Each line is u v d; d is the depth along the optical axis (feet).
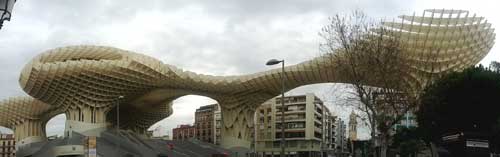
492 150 160.35
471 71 169.89
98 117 328.70
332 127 590.14
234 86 343.26
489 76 164.35
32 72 294.25
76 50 305.12
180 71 329.72
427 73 245.04
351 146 414.62
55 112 391.86
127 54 313.73
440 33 242.58
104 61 303.07
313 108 487.20
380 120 156.15
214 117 602.85
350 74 155.63
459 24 242.78
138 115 425.28
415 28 242.37
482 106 166.61
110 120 386.11
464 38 245.65
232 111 366.02
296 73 311.47
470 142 80.64
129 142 311.47
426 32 241.96
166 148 335.88
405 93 163.02
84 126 322.14
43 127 405.80
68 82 306.76
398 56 159.84
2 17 27.61
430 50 241.35
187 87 345.92
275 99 506.48
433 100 173.88
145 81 324.60
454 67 251.39
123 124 420.36
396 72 153.58
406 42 233.76
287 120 496.64
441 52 245.65
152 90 349.82
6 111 381.81
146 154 302.66
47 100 328.08
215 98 370.53
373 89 154.61
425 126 185.88
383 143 156.56
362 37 151.94
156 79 325.21
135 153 301.84
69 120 326.85
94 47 307.99
